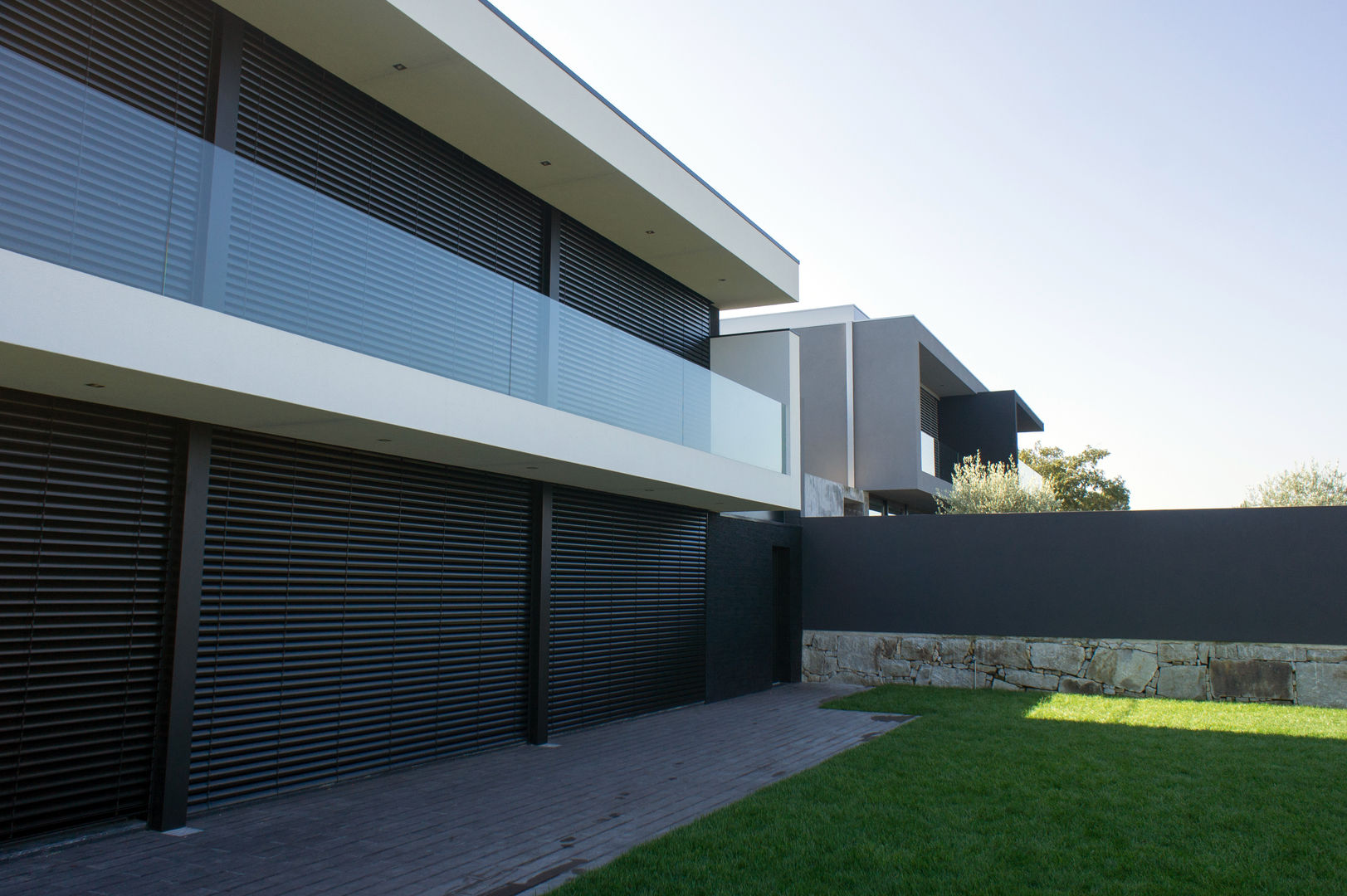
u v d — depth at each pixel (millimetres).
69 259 4035
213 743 5395
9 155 3863
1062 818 5207
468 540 7648
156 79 5215
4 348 3715
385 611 6746
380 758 6609
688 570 11070
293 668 5965
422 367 6020
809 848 4562
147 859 4414
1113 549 11969
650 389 8641
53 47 4711
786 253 12156
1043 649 12172
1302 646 10898
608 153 8047
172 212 4508
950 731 8445
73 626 4727
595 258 9820
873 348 19734
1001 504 17703
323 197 5391
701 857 4398
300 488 6125
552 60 7320
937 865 4305
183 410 5070
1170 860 4387
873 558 13336
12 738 4449
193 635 5219
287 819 5250
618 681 9539
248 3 5633
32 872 4184
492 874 4223
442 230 7527
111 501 4949
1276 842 4719
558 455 7152
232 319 4605
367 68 6461
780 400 11875
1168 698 11312
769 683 12820
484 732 7648
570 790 6102
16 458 4547
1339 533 10922
